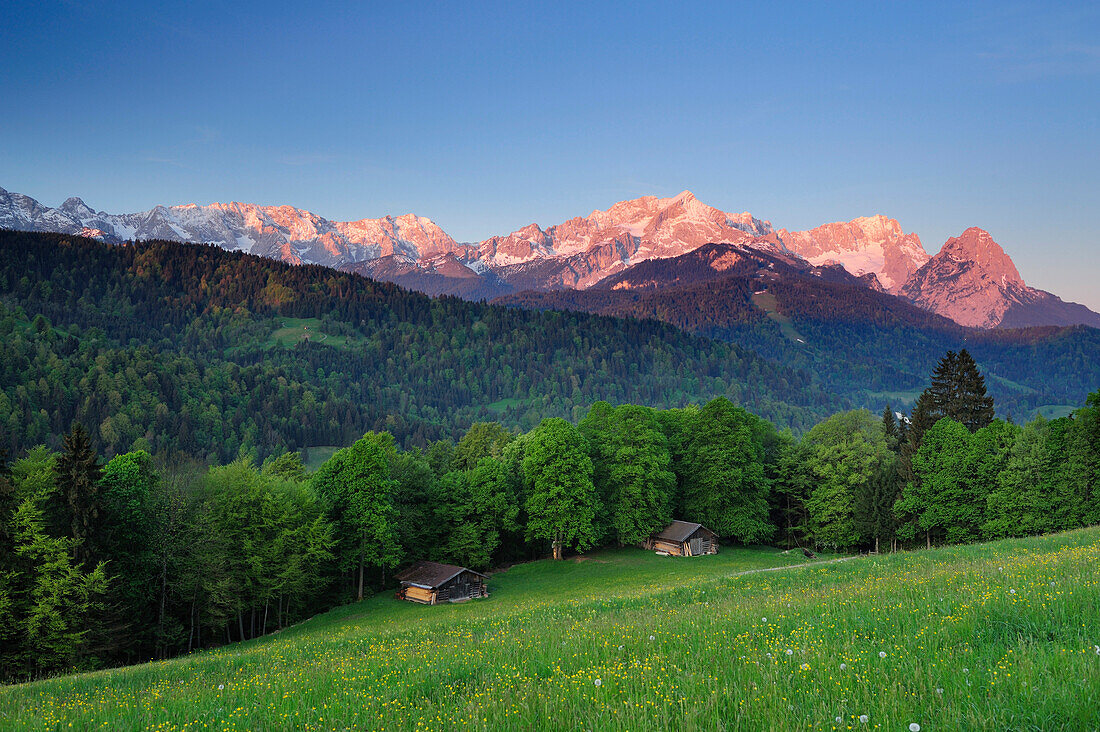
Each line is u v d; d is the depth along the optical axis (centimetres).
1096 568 1795
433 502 7400
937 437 6912
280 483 6462
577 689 1145
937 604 1552
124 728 1322
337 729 1138
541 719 1022
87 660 4200
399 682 1441
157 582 5184
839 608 1706
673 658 1343
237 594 5356
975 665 1039
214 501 5581
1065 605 1321
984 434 6581
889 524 7125
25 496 4447
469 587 6238
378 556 6588
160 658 4991
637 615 2341
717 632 1582
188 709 1434
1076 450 5850
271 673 1911
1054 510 5925
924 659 1101
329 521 6456
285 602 6144
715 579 3800
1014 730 809
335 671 1722
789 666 1147
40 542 4162
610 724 952
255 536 5650
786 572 3728
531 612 3134
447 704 1221
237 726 1231
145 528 4978
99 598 4334
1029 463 5991
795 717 900
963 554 3328
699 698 1012
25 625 4009
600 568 7000
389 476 6944
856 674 1041
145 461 5103
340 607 6125
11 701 1936
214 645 5584
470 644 1972
